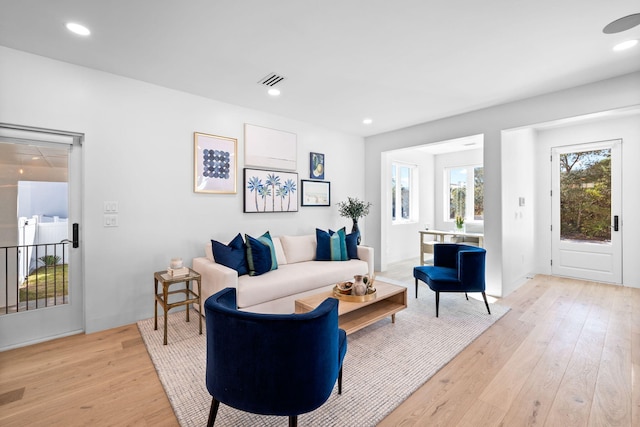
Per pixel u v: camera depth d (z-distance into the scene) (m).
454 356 2.33
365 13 1.99
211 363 1.43
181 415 1.65
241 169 3.79
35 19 2.01
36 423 1.61
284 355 1.29
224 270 2.69
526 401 1.79
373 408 1.72
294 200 4.32
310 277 3.24
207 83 3.08
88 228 2.73
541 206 5.05
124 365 2.20
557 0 1.86
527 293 3.97
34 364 2.21
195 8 1.92
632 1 1.86
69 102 2.62
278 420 1.63
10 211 2.50
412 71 2.84
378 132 5.14
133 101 2.96
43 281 2.64
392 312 2.80
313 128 4.61
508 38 2.30
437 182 7.18
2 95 2.34
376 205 5.31
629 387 1.92
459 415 1.68
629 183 4.24
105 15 1.98
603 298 3.75
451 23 2.10
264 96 3.45
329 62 2.67
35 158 2.59
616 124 4.33
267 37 2.27
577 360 2.26
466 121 4.09
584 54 2.54
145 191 3.04
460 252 3.15
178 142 3.25
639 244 4.18
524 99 3.57
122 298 2.92
